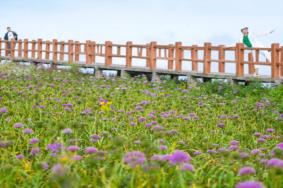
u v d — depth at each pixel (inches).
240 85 737.0
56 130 255.1
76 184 149.3
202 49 844.6
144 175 165.6
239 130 370.0
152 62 938.7
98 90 593.0
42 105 414.6
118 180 165.5
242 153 211.2
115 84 709.9
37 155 220.8
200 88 729.6
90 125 316.2
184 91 661.9
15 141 249.1
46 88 572.7
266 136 302.4
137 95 571.2
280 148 207.3
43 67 991.0
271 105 537.3
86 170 187.6
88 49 1081.4
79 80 754.2
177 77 911.7
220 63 817.5
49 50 1191.6
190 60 873.5
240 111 484.1
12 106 402.3
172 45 910.4
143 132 313.3
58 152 199.0
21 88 543.5
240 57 784.3
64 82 694.5
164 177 164.9
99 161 189.6
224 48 812.6
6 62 965.2
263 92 661.9
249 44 861.2
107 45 1032.8
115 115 382.3
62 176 150.0
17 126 271.3
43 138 256.5
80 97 492.7
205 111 462.6
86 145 264.1
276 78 724.0
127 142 246.4
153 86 740.7
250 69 786.2
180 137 306.3
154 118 367.2
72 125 288.2
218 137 326.0
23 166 201.3
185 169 165.3
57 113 373.7
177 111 458.9
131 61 981.2
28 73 859.4
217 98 585.0
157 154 195.3
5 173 186.2
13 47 1306.6
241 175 169.6
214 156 237.0
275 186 166.1
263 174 189.8
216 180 184.9
